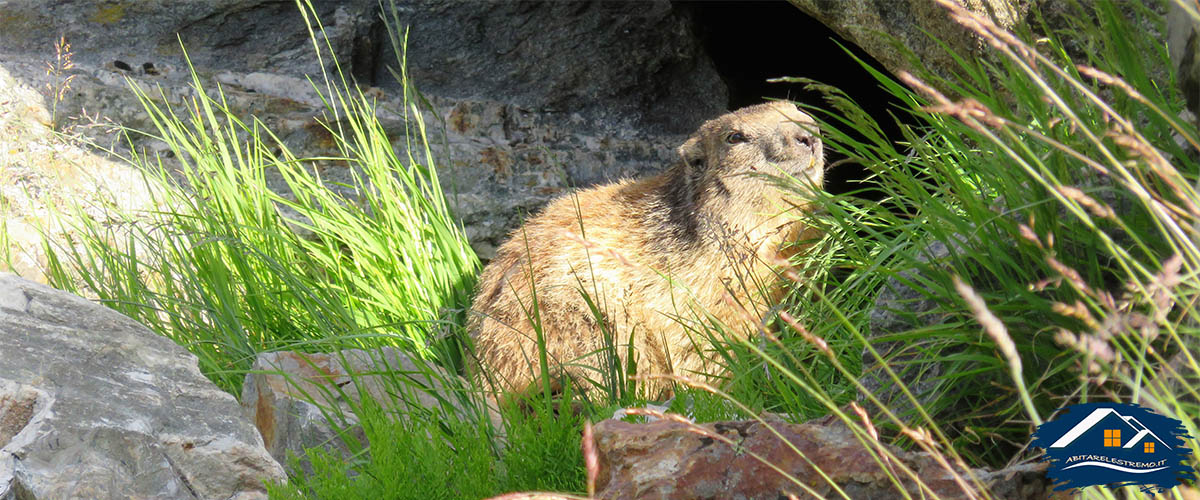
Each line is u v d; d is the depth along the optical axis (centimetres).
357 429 390
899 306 352
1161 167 198
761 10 880
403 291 559
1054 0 429
